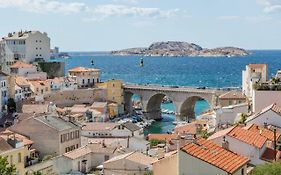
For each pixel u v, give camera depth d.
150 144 148.50
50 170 119.31
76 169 116.75
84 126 176.88
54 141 137.62
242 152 73.94
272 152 77.19
